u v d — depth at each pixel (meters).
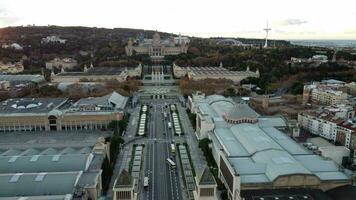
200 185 172.75
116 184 161.88
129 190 161.62
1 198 192.38
